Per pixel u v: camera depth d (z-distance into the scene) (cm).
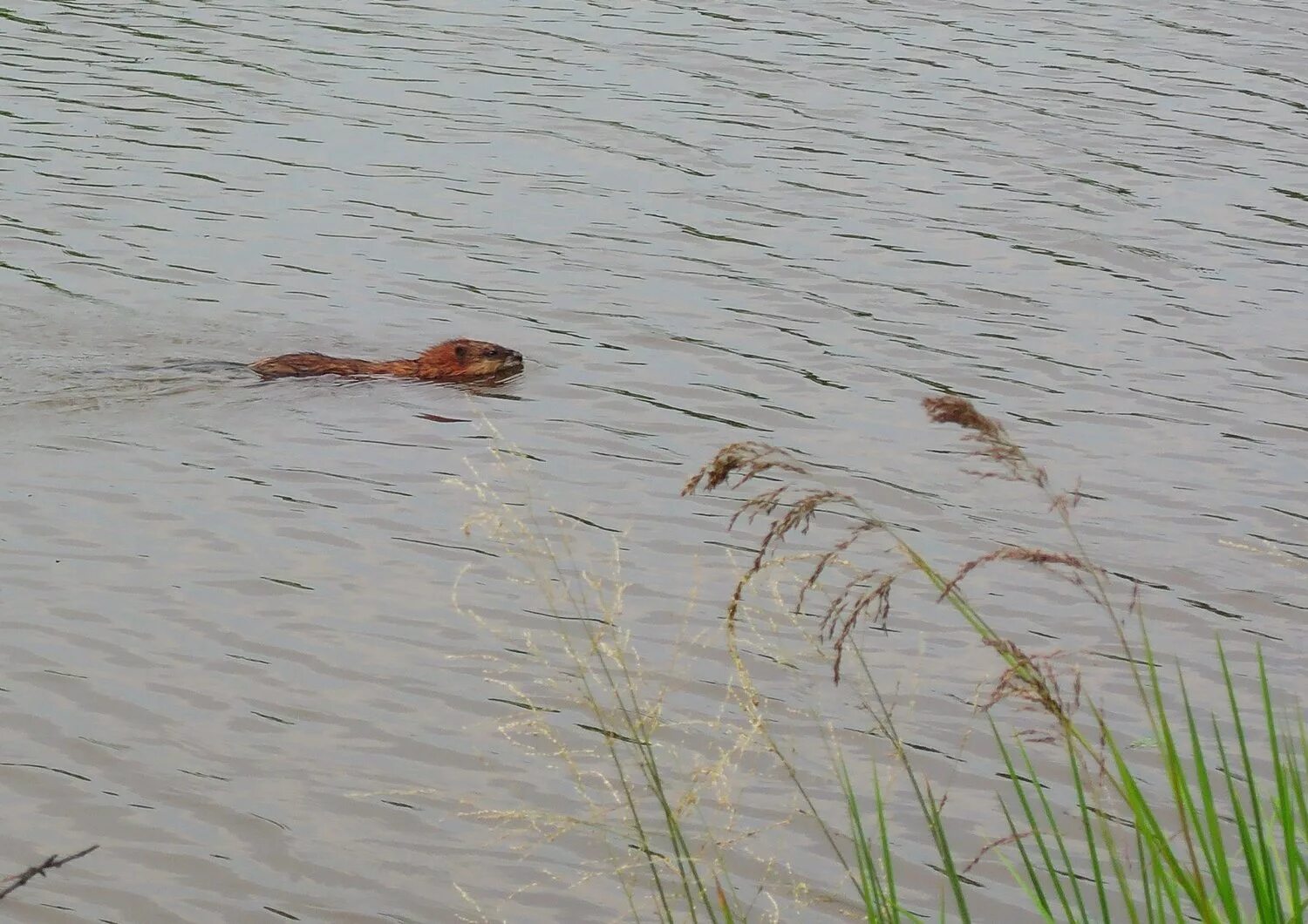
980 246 4194
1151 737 2088
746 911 1731
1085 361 3509
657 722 1499
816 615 2392
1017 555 1216
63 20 6006
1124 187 4659
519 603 2391
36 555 2466
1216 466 3014
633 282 3897
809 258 4072
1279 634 2397
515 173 4616
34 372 3228
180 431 2980
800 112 5234
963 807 1941
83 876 1770
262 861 1809
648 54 5828
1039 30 6303
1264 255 4188
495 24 6178
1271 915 1241
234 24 6056
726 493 2817
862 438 3083
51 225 4078
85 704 2091
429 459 2914
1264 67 5872
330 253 4016
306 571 2466
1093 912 1733
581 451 2978
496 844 1845
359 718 2086
